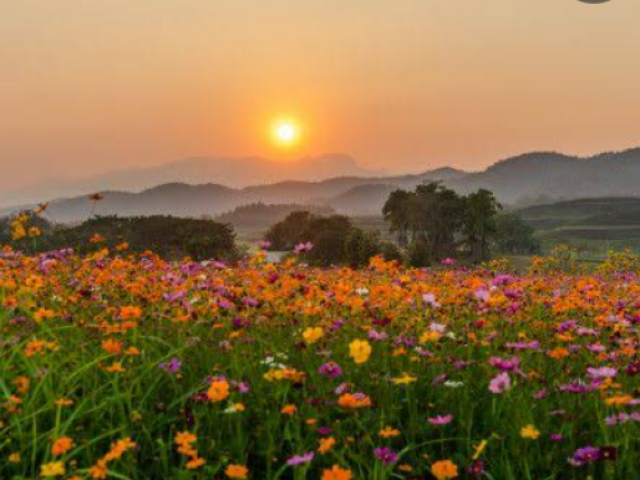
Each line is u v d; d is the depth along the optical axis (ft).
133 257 38.60
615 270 67.87
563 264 77.00
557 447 15.49
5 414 14.87
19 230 28.48
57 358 18.06
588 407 17.43
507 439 15.75
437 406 17.89
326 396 17.37
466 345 23.29
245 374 19.10
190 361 19.95
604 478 13.85
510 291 27.53
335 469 10.64
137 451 14.73
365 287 33.81
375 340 22.63
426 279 43.09
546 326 26.99
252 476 14.76
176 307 24.67
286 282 28.63
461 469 14.65
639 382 19.08
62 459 12.07
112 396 16.05
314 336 15.40
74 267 37.06
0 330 19.35
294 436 15.15
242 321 22.35
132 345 19.33
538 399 17.70
